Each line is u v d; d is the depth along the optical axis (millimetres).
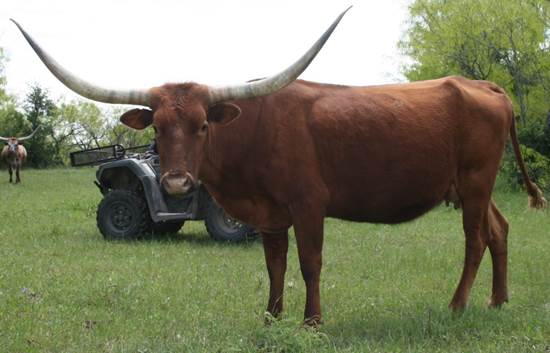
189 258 10148
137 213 12070
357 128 6145
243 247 11555
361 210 6395
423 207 6684
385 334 5828
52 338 5703
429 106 6504
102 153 13430
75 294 7348
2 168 47594
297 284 8250
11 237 12102
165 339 5734
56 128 64188
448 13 26031
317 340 5352
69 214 16281
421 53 27812
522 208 16875
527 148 20734
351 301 7223
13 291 7375
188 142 5453
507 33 24391
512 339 5500
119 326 6121
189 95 5566
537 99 25422
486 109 6699
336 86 6453
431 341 5551
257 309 6852
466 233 6805
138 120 5715
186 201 11984
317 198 6012
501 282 7082
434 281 8391
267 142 5938
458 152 6656
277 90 5703
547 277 8578
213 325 6074
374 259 10039
